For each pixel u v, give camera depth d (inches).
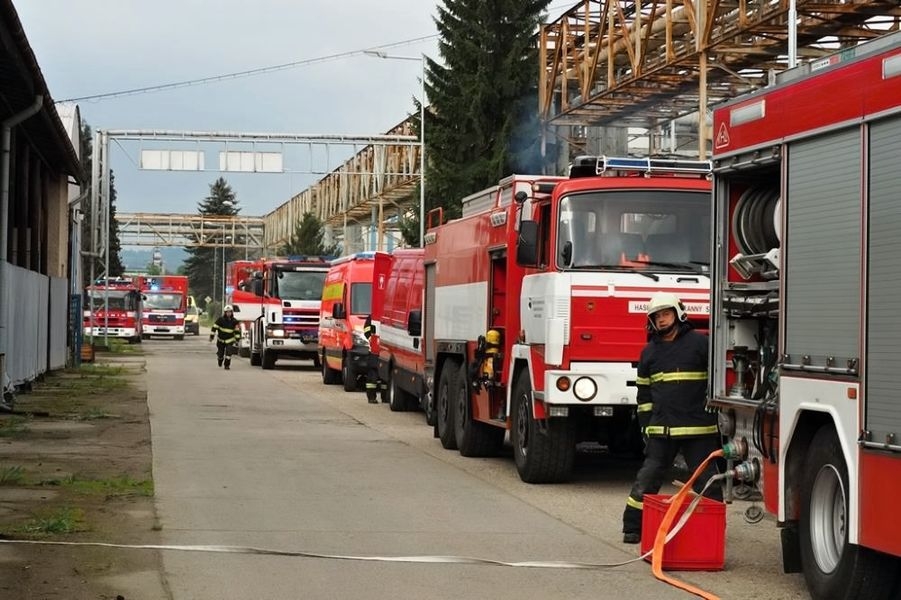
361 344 1201.4
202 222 5059.1
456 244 701.3
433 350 764.0
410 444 732.7
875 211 297.3
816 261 323.6
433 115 1975.9
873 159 299.6
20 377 979.9
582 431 573.0
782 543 348.2
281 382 1363.2
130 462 609.3
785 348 337.1
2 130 874.1
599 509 487.8
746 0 1204.5
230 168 2185.0
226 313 1641.2
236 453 661.3
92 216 2074.3
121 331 2706.7
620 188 539.2
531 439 549.0
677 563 370.0
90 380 1244.5
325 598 323.0
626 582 350.0
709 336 395.2
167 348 2431.1
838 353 311.0
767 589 345.1
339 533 422.3
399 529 432.8
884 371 290.8
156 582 335.6
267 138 2182.6
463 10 1924.2
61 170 1384.1
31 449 654.5
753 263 374.3
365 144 2178.9
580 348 523.5
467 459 660.1
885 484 288.5
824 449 322.0
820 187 323.6
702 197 543.8
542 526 443.8
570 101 1904.5
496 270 623.2
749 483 378.0
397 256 982.4
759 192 384.8
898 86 288.7
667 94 1582.2
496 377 609.6
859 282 302.5
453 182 1916.8
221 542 400.2
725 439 387.9
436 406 741.9
